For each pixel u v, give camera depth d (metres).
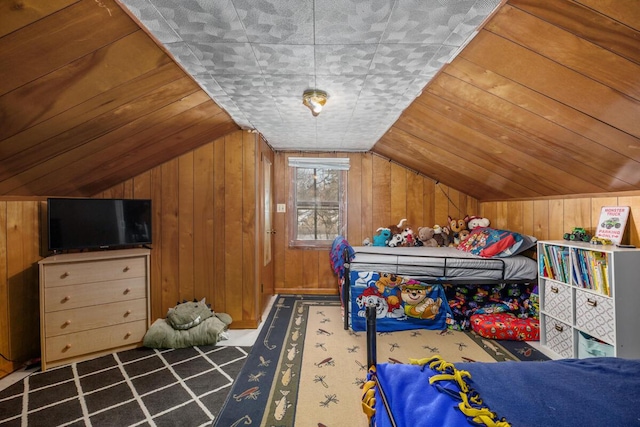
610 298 1.91
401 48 1.48
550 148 1.94
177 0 1.10
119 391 1.99
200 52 1.50
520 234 3.01
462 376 1.10
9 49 1.15
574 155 1.89
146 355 2.48
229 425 1.67
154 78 1.65
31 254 2.44
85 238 2.56
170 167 3.03
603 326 1.96
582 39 1.12
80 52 1.28
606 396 1.00
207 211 3.04
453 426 0.86
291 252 4.14
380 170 4.07
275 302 3.80
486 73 1.56
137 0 1.10
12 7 1.01
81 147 2.04
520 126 1.86
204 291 3.05
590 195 2.33
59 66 1.31
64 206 2.47
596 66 1.20
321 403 1.85
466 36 1.36
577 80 1.32
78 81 1.44
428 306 2.91
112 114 1.81
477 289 3.14
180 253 3.04
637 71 1.13
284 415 1.75
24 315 2.36
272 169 3.98
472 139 2.35
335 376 2.15
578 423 0.88
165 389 2.01
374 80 1.85
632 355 1.88
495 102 1.76
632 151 1.58
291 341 2.71
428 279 2.95
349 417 1.73
